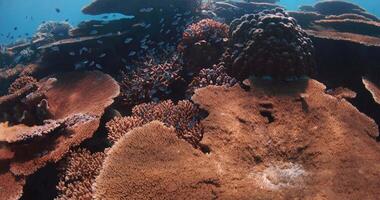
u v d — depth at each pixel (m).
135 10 3.91
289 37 2.25
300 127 1.74
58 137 2.07
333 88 2.66
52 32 6.39
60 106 2.72
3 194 1.79
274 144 1.64
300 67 2.19
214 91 2.01
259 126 1.75
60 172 1.92
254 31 2.30
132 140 1.54
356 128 1.75
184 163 1.45
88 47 3.63
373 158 1.56
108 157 1.46
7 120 2.51
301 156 1.58
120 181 1.34
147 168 1.41
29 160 1.94
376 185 1.41
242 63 2.30
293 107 1.88
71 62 3.67
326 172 1.48
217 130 1.68
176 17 3.85
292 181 1.46
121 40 3.70
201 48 2.76
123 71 3.44
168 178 1.36
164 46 3.65
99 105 2.43
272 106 1.90
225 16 4.93
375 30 3.30
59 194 1.79
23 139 1.97
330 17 3.95
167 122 2.00
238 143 1.62
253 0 6.00
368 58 2.65
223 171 1.45
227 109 1.85
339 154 1.57
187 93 2.50
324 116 1.80
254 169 1.51
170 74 2.77
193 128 1.86
